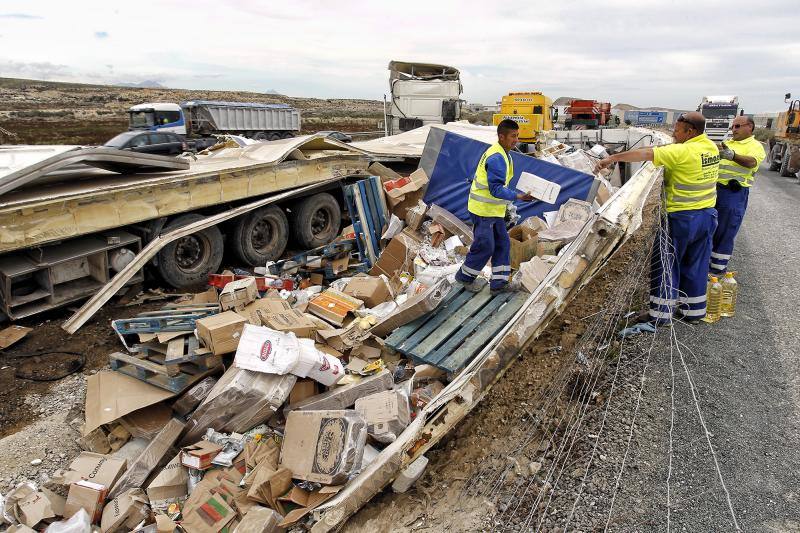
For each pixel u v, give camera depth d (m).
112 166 6.79
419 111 19.05
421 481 3.62
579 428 3.85
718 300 5.45
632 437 3.69
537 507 3.21
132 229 6.82
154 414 4.43
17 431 4.29
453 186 8.23
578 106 26.06
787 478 3.21
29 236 5.42
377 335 5.14
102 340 5.66
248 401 3.92
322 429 3.54
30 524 3.37
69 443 4.22
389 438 3.63
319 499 3.29
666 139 12.70
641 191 5.53
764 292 6.27
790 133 19.23
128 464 3.96
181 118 21.41
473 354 4.27
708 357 4.66
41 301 6.07
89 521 3.43
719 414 3.86
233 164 8.06
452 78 19.61
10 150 6.52
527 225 7.16
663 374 4.42
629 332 5.13
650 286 5.30
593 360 4.65
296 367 4.05
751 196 14.27
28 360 5.25
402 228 8.02
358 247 7.86
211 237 7.29
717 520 2.95
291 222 8.86
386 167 10.78
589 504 3.18
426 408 3.55
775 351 4.73
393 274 7.14
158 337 4.64
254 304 5.40
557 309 4.18
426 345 4.48
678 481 3.26
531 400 4.28
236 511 3.33
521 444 3.80
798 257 7.76
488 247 4.81
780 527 2.87
